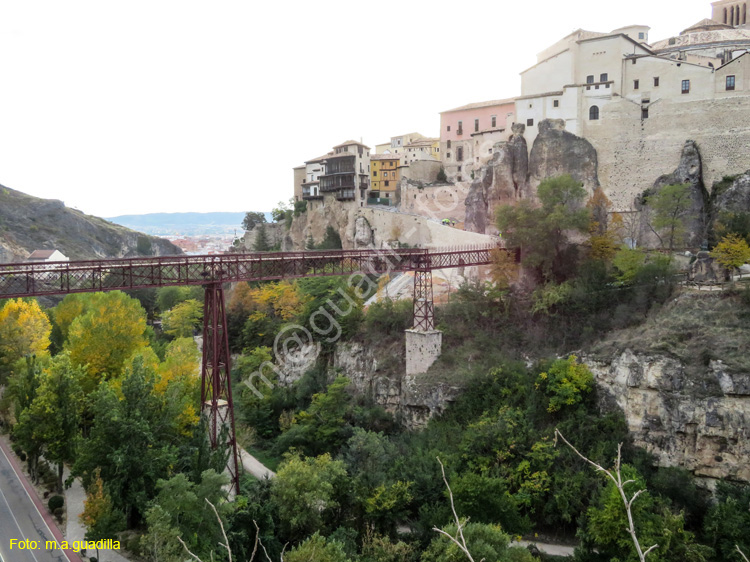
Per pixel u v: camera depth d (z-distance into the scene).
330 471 44.84
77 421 49.56
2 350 66.50
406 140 143.50
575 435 50.38
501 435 50.72
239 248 151.12
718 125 70.56
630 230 73.25
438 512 43.09
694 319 51.47
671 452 47.31
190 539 35.69
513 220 68.06
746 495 42.09
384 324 71.06
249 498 43.44
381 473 46.97
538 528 46.34
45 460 54.56
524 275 68.56
